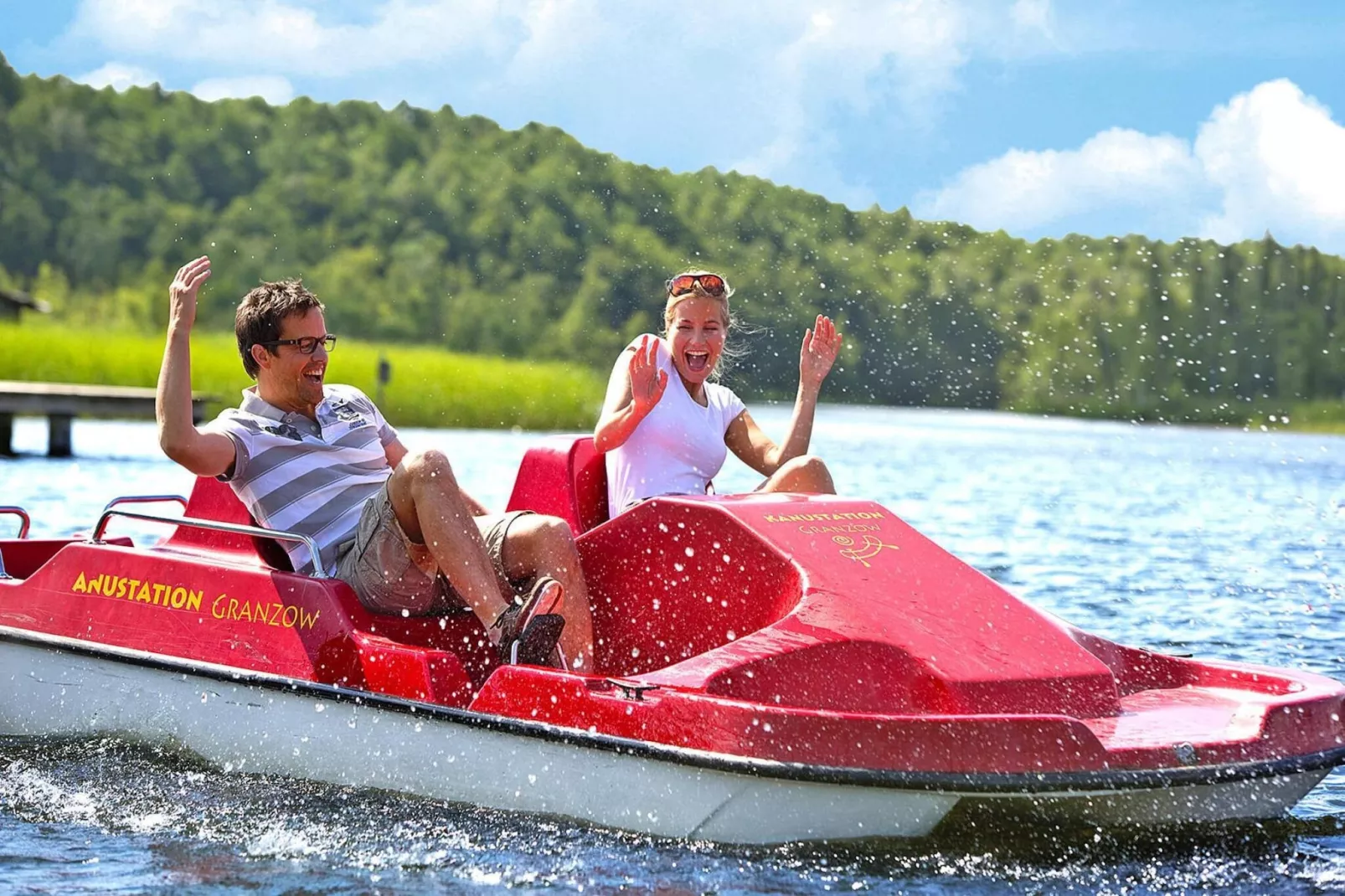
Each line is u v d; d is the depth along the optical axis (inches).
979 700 247.0
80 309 4461.1
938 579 278.2
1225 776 238.4
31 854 240.4
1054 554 644.7
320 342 315.6
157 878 229.8
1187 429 2965.1
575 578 289.7
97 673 306.7
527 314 4407.0
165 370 297.3
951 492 996.6
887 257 3560.5
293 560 309.0
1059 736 233.9
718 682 248.4
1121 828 246.1
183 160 5032.0
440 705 263.7
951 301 3422.7
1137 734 246.2
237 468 307.6
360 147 5083.7
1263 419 2974.9
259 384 321.1
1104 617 479.5
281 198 4911.4
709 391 353.7
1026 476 1218.0
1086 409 3090.6
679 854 237.3
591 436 336.2
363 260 4667.8
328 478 315.9
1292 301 2989.7
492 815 257.0
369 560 290.8
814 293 3565.5
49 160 4921.3
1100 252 3248.0
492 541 293.4
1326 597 526.3
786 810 234.8
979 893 224.8
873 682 253.3
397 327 4439.0
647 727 241.0
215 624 295.3
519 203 4694.9
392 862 236.5
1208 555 650.8
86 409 1160.2
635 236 4446.4
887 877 230.4
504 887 225.5
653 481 327.9
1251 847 249.9
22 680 317.4
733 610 283.4
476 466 1029.8
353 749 272.2
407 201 4822.8
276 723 282.0
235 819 258.4
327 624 281.9
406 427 2201.0
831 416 2920.8
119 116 5113.2
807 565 272.7
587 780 247.8
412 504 281.7
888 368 3442.4
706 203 4313.5
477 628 304.2
